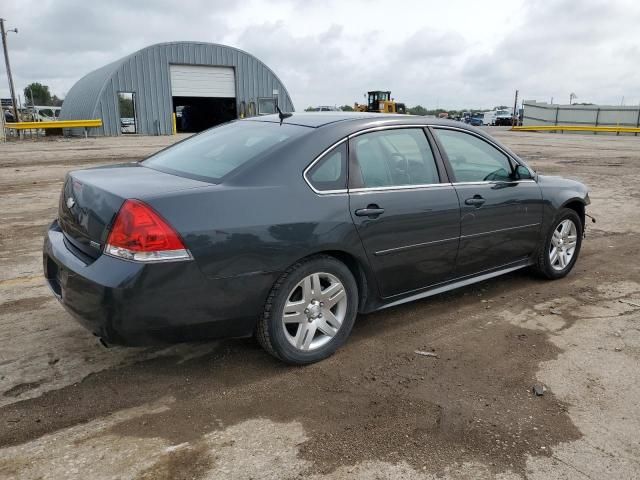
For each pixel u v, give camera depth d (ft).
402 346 12.67
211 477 8.16
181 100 142.61
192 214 9.79
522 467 8.54
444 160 13.83
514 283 17.31
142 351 12.09
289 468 8.40
